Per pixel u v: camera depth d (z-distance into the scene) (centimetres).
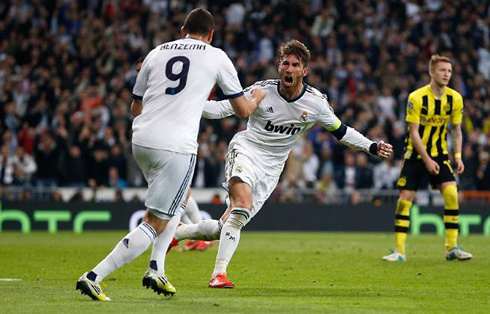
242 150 1841
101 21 5600
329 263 2389
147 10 5706
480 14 6297
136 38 5541
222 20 5878
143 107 1493
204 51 1499
